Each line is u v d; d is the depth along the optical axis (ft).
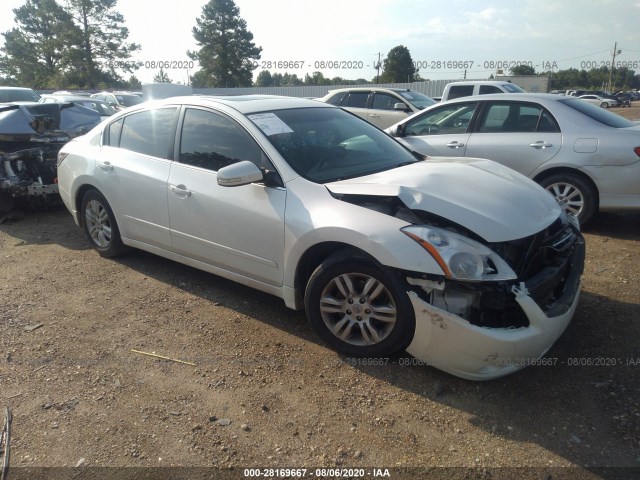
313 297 10.62
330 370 10.20
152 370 10.35
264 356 10.77
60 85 153.79
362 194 10.07
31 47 171.22
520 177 12.19
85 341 11.50
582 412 8.82
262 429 8.61
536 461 7.79
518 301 8.75
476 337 8.70
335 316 10.72
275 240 11.15
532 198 10.73
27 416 9.00
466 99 21.01
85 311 12.98
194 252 13.26
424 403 9.18
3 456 8.08
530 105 19.40
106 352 11.04
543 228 9.89
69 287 14.47
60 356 10.89
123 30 158.40
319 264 11.03
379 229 9.54
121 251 16.33
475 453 8.00
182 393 9.59
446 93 40.22
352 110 38.65
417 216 9.71
